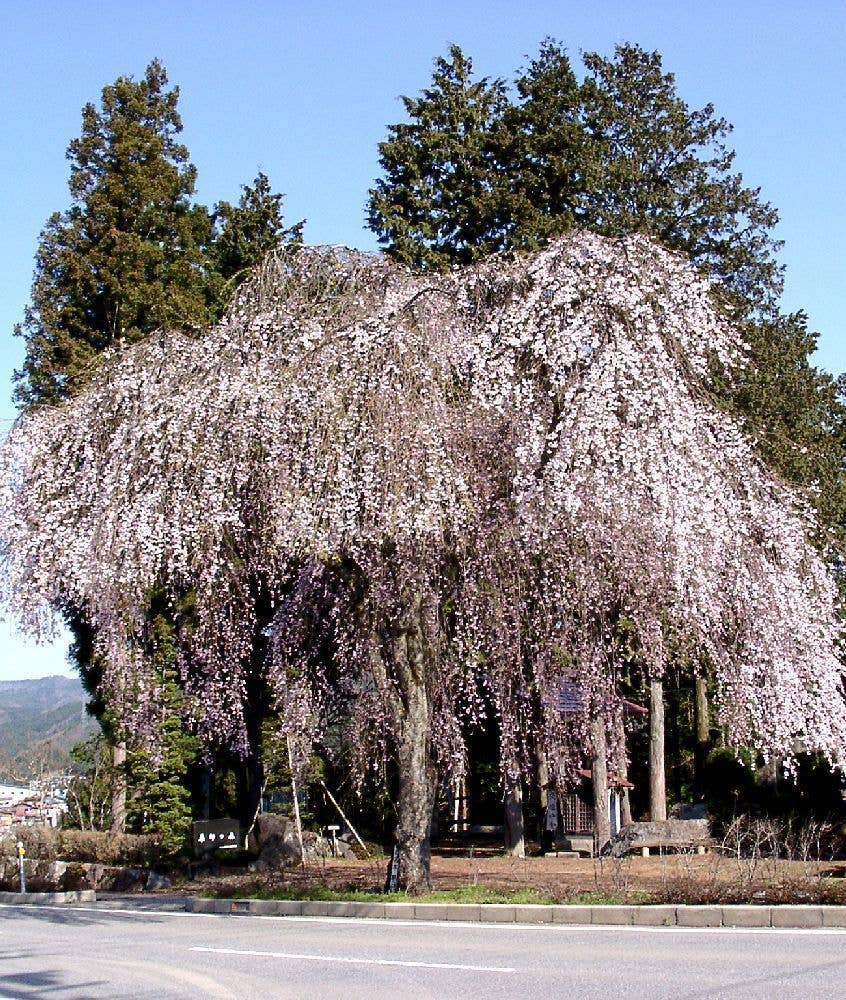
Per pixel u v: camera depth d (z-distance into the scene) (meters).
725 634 12.72
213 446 12.41
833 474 24.67
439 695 14.12
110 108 28.47
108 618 13.38
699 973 6.85
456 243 27.62
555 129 27.02
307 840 22.20
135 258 26.12
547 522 11.88
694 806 24.45
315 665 15.98
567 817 27.81
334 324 12.62
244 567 13.87
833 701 12.93
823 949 7.78
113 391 13.97
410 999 6.33
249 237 27.66
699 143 29.22
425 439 11.67
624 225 26.34
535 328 12.41
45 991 7.30
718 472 12.47
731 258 28.23
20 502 14.07
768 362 24.97
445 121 28.69
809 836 13.89
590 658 13.31
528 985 6.62
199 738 19.56
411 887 12.59
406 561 12.15
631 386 11.92
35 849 21.02
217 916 12.37
